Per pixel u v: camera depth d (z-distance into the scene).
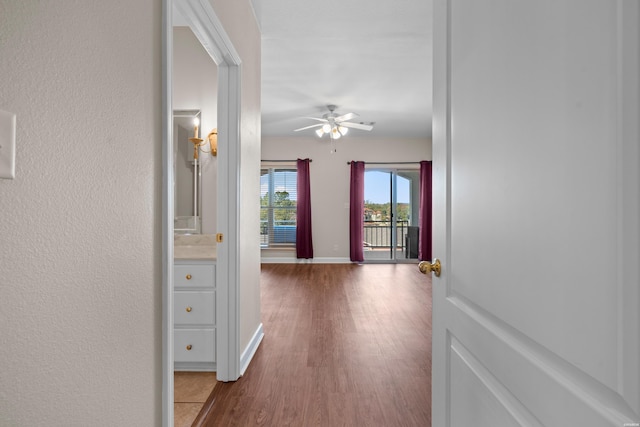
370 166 7.64
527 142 0.70
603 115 0.52
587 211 0.55
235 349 2.33
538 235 0.67
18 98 0.65
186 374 2.42
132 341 1.02
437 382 1.22
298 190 7.46
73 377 0.80
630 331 0.48
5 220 0.63
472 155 0.94
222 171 2.30
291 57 3.79
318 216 7.61
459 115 1.02
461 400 1.05
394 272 6.44
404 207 7.82
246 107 2.55
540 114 0.66
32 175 0.69
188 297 2.38
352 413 1.96
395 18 3.00
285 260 7.61
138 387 1.05
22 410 0.67
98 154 0.87
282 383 2.29
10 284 0.65
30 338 0.69
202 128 3.04
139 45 1.04
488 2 0.85
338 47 3.56
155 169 1.14
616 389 0.50
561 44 0.60
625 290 0.48
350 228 7.53
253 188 2.82
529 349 0.72
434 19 1.21
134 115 1.02
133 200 1.02
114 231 0.93
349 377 2.37
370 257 7.85
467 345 0.99
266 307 4.08
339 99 5.16
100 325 0.88
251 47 2.71
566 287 0.60
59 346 0.76
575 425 0.58
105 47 0.89
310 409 2.00
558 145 0.61
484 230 0.88
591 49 0.54
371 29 3.19
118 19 0.94
